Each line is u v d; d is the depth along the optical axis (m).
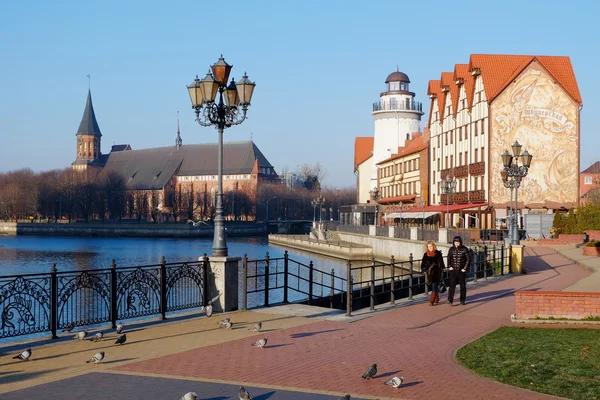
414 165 88.88
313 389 10.68
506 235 52.31
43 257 82.12
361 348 14.17
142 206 191.75
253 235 158.25
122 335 14.29
